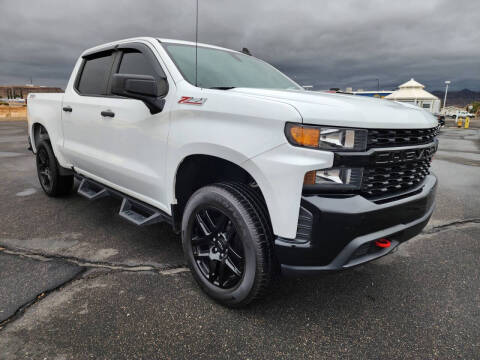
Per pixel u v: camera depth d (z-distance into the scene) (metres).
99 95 3.31
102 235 3.44
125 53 3.13
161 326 2.08
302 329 2.10
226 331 2.06
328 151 1.82
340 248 1.90
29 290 2.43
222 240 2.23
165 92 2.52
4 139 12.16
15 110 31.78
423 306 2.38
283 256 1.94
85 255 3.00
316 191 1.86
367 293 2.53
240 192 2.09
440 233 3.71
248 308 2.29
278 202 1.88
